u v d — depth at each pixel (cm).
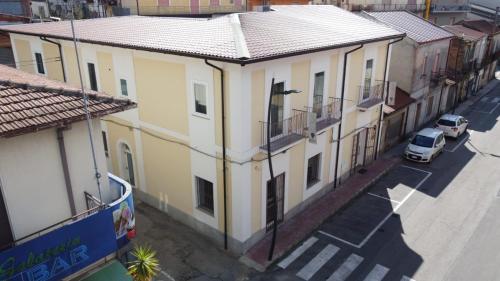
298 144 1481
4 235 797
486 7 5188
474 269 1305
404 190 1856
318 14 1888
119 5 3183
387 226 1553
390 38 1817
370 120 1991
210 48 1186
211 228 1431
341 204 1697
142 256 1009
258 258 1344
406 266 1320
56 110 827
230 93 1186
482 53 3728
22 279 757
